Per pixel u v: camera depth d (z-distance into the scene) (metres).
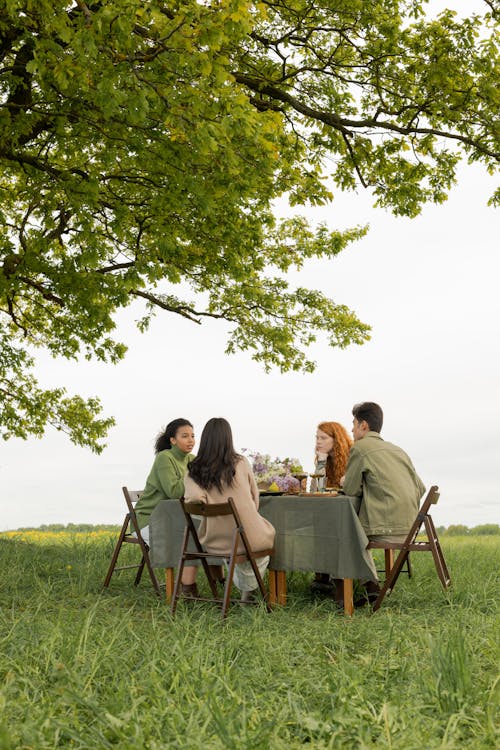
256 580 5.83
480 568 7.33
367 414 6.30
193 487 5.71
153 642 3.72
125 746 2.28
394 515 5.72
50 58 6.04
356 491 5.82
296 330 14.18
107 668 3.29
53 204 8.33
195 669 3.18
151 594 6.62
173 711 2.61
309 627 4.50
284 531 5.85
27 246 9.48
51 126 8.49
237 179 7.18
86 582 6.76
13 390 13.42
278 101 10.23
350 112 10.51
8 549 8.72
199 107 6.16
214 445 5.74
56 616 4.83
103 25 5.79
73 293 8.88
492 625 4.16
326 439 6.88
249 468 5.82
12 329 14.66
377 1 9.39
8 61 8.29
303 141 10.89
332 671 3.21
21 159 8.41
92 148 9.48
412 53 9.61
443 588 5.71
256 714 2.63
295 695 2.88
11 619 4.42
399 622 4.45
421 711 2.74
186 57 5.92
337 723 2.57
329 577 6.62
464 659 2.96
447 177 10.66
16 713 2.65
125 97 6.04
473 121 9.70
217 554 5.71
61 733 2.46
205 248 10.24
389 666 3.29
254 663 3.44
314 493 5.96
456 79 9.55
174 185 8.10
